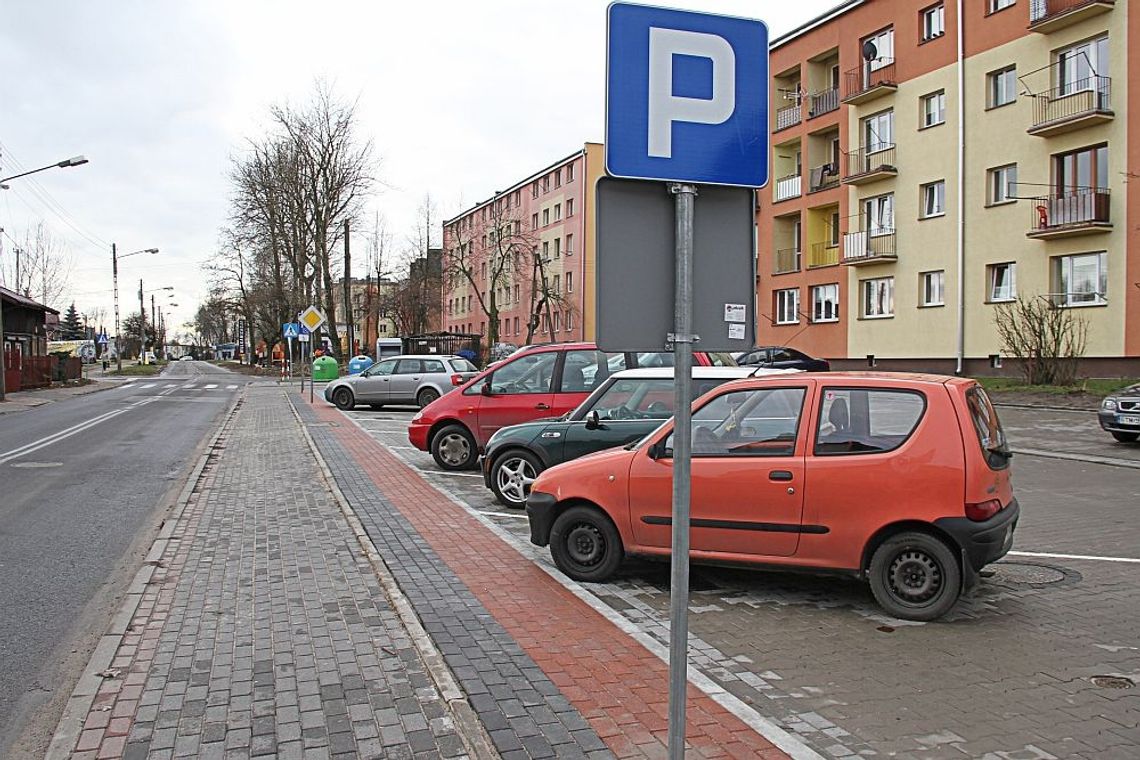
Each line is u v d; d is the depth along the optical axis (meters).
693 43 2.84
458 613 5.51
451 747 3.64
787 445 5.77
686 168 2.82
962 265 29.05
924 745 3.69
